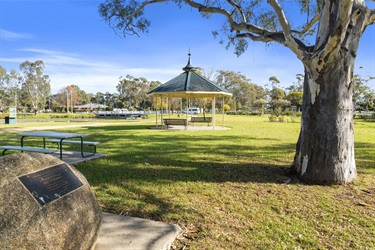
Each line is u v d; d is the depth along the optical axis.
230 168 5.31
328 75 4.02
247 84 56.66
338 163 4.15
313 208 3.27
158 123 22.11
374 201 3.51
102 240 2.36
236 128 16.45
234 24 5.39
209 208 3.25
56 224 1.71
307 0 6.86
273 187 4.07
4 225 1.50
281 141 9.84
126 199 3.53
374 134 12.91
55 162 2.12
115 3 6.73
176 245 2.40
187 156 6.61
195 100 46.00
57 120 28.66
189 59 17.53
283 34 4.66
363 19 3.96
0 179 1.65
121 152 7.16
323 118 4.14
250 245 2.40
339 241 2.49
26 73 54.62
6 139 9.85
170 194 3.75
